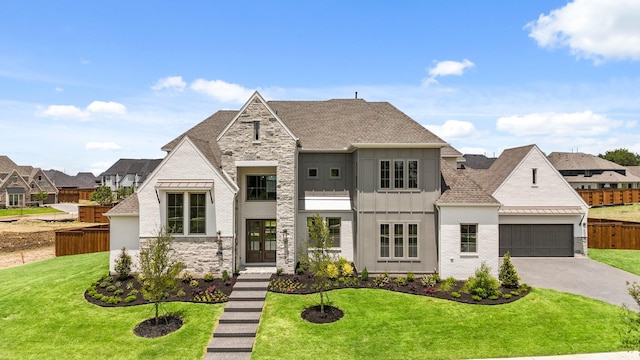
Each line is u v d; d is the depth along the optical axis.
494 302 16.47
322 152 22.78
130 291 17.67
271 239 22.42
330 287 18.23
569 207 25.56
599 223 28.27
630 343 11.30
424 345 13.28
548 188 25.75
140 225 19.41
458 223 19.64
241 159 20.77
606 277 20.45
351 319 15.09
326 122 24.44
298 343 13.45
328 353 12.83
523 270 21.91
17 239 35.16
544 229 25.59
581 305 16.22
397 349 13.05
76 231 26.92
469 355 12.70
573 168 59.28
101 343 13.45
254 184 22.31
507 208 25.56
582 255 25.44
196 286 18.09
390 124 22.50
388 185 20.48
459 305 16.27
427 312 15.64
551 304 16.31
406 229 20.33
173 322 14.94
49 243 34.19
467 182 20.84
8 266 25.77
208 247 19.45
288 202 20.56
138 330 14.30
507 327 14.44
